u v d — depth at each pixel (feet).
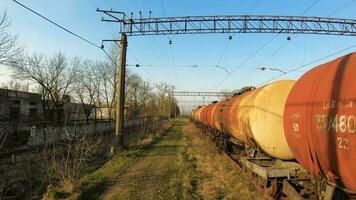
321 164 22.48
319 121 21.76
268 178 32.81
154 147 91.81
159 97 312.09
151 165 61.82
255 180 39.96
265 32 88.02
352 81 19.35
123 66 83.56
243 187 40.52
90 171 58.80
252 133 37.19
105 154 80.18
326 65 24.30
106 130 139.03
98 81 187.93
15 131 95.45
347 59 21.33
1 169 57.36
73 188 41.52
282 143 34.45
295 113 25.55
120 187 44.62
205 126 126.11
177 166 60.39
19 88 214.48
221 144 75.77
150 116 206.08
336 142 19.94
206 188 43.01
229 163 58.85
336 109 19.90
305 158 24.99
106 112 242.37
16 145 86.12
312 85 24.18
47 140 77.51
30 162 63.52
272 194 32.96
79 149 63.72
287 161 35.22
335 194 22.29
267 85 37.83
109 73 186.80
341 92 19.88
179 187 44.01
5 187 46.44
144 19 85.30
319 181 23.52
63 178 45.57
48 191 40.88
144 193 41.22
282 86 36.52
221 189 42.45
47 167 52.24
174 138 123.13
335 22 87.35
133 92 223.10
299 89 26.32
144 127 138.72
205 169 56.59
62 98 171.12
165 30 87.25
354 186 19.62
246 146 47.11
